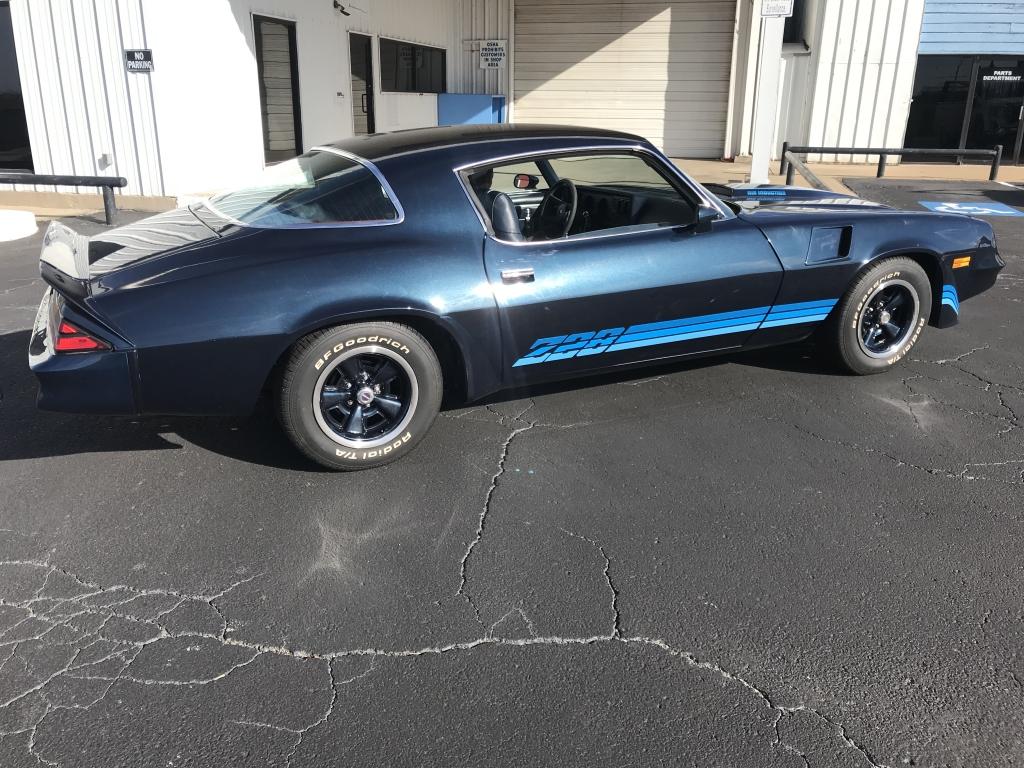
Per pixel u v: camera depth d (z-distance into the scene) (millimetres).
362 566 2873
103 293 3045
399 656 2432
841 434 3896
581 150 3738
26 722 2178
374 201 3428
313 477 3492
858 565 2867
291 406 3287
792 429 3949
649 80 17781
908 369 4777
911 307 4543
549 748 2100
